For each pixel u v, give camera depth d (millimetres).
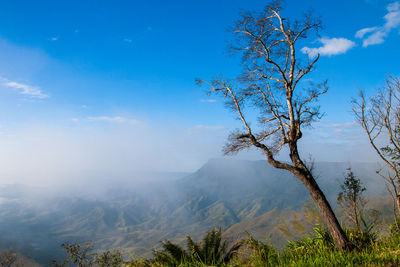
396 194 9102
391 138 9398
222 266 5934
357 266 4980
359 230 8805
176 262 6520
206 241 6719
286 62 10961
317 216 6781
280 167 10312
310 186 9094
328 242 8023
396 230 8570
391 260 4996
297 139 10289
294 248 6992
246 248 6059
